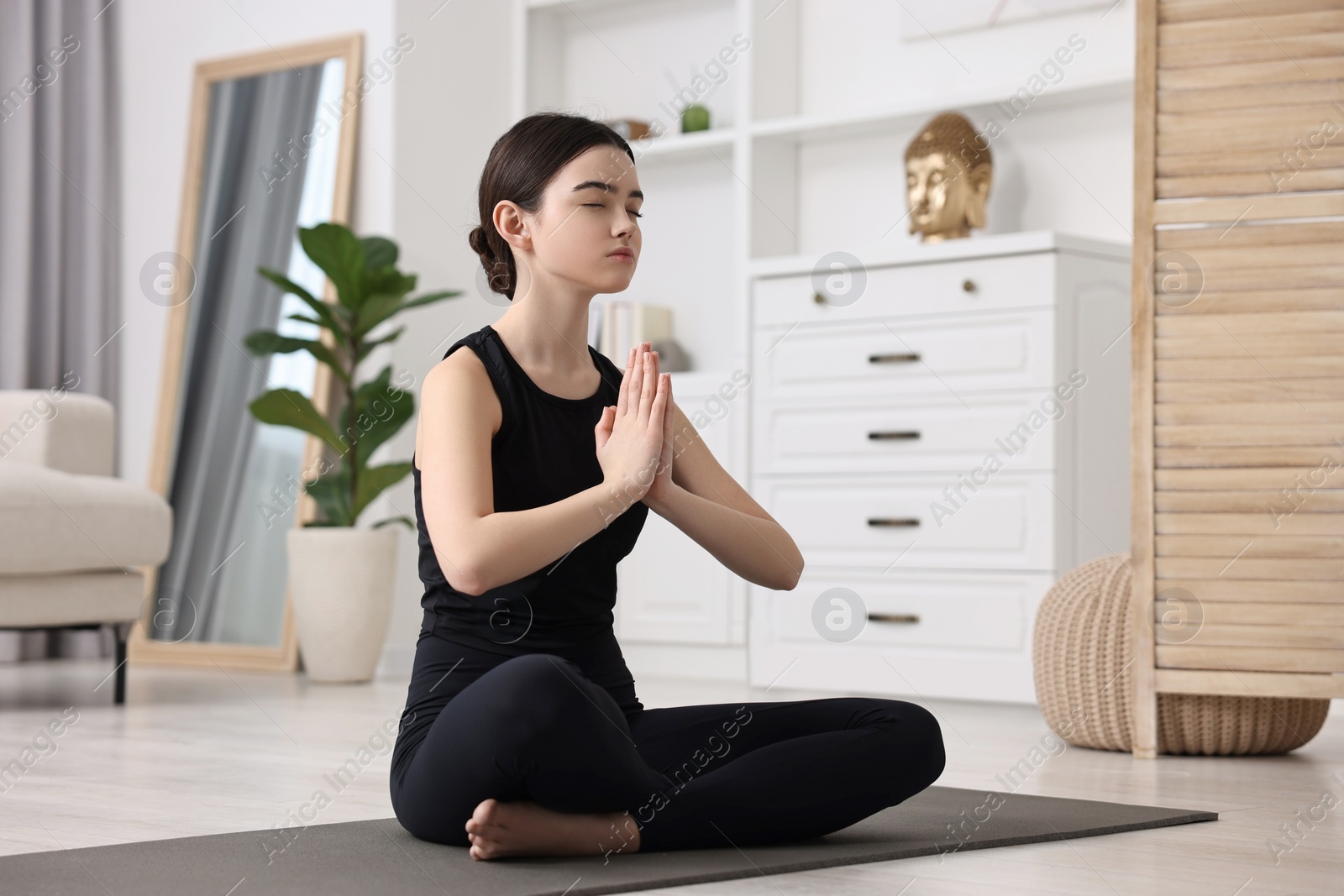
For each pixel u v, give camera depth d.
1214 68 2.82
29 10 4.90
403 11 4.61
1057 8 4.03
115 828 1.79
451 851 1.56
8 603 3.31
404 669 4.47
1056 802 2.04
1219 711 2.74
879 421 3.79
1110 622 2.82
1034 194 4.07
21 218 4.89
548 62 4.92
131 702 3.54
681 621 4.26
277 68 4.82
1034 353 3.56
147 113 5.08
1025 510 3.55
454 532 1.45
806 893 1.39
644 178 4.76
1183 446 2.79
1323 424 2.72
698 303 4.65
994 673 3.58
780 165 4.46
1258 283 2.78
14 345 4.88
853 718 1.67
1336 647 2.67
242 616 4.62
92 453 3.93
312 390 4.61
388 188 4.59
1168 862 1.60
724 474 1.79
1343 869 1.58
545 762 1.43
